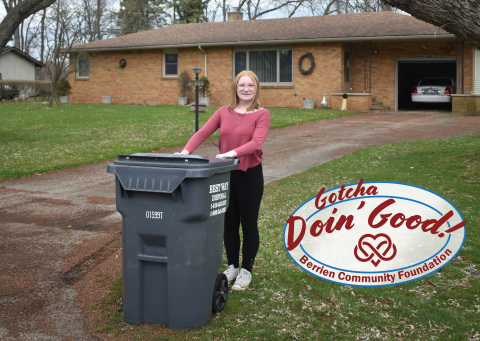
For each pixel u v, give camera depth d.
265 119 3.84
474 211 5.82
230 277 4.16
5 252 5.04
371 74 23.47
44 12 34.28
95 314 3.62
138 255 3.29
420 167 8.63
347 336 3.27
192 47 25.34
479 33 6.16
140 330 3.32
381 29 22.11
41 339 3.27
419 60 22.58
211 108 23.17
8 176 9.33
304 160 10.55
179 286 3.25
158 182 3.12
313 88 23.20
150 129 15.78
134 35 28.52
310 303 3.77
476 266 4.38
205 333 3.27
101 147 12.66
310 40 22.36
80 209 6.96
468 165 8.38
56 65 24.23
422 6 6.27
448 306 3.68
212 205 3.27
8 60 39.03
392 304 3.75
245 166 3.78
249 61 24.44
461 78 21.66
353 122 17.50
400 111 22.33
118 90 27.19
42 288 4.13
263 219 6.01
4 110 22.47
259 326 3.41
